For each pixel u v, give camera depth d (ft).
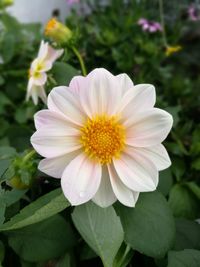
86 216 0.39
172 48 0.91
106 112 0.41
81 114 0.40
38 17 1.16
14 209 0.44
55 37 0.56
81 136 0.40
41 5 1.15
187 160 0.68
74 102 0.39
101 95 0.40
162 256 0.41
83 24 0.98
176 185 0.58
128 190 0.39
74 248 0.45
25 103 0.79
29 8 1.14
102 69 0.40
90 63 0.85
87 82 0.39
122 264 0.41
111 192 0.40
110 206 0.40
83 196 0.37
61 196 0.38
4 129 0.77
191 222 0.48
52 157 0.38
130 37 0.93
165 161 0.39
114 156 0.40
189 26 1.19
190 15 1.10
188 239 0.47
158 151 0.40
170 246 0.42
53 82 0.54
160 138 0.39
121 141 0.41
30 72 0.58
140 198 0.44
